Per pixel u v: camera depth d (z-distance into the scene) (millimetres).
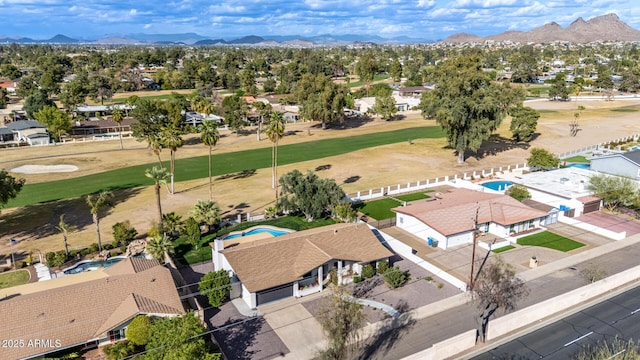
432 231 56312
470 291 44156
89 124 132125
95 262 50812
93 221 63438
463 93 89875
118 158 101625
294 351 35656
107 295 37250
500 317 38938
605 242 56281
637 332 37812
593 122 142375
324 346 36125
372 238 50188
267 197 74375
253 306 41594
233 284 43281
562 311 41438
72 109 147750
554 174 79000
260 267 43469
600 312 41219
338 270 46094
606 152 100250
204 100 149625
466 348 35750
